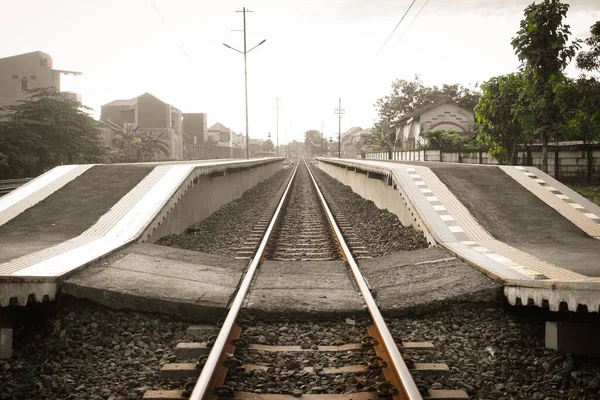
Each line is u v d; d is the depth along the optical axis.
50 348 5.49
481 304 6.56
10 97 52.12
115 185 12.85
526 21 16.52
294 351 5.27
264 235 12.55
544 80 16.78
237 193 24.61
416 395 3.77
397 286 7.30
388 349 4.74
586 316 5.79
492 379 4.77
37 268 6.65
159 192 11.97
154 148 56.88
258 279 7.86
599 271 6.93
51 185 12.95
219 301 6.48
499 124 20.33
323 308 6.37
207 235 13.26
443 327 6.07
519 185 13.12
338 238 11.61
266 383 4.47
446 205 11.52
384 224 14.57
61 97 31.44
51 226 10.05
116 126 65.31
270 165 49.31
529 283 5.97
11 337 5.31
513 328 6.06
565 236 9.80
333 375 4.67
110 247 8.39
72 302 6.39
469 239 9.60
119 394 4.48
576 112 19.00
